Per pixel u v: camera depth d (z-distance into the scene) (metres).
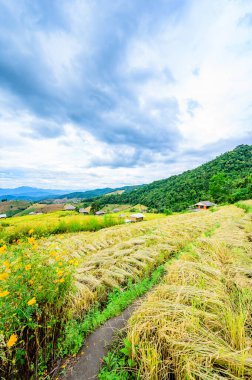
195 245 6.25
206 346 2.03
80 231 16.75
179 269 3.90
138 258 5.67
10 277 2.29
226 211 23.48
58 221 16.64
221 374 1.85
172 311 2.54
